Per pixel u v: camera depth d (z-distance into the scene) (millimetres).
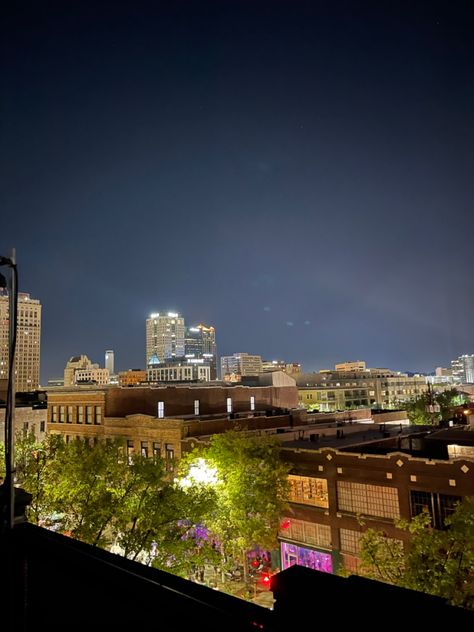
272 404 72438
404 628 3012
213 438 35188
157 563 23984
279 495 33406
